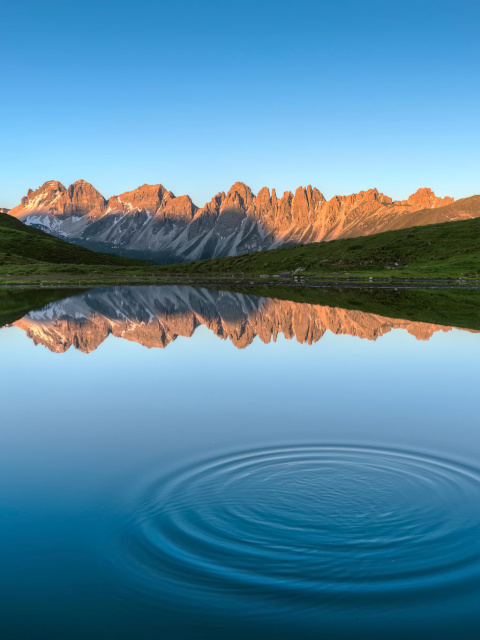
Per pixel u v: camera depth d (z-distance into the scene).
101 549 10.59
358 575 9.54
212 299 83.62
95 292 104.75
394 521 11.16
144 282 150.12
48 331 45.41
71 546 10.76
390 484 13.02
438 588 9.21
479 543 10.35
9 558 10.45
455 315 54.56
